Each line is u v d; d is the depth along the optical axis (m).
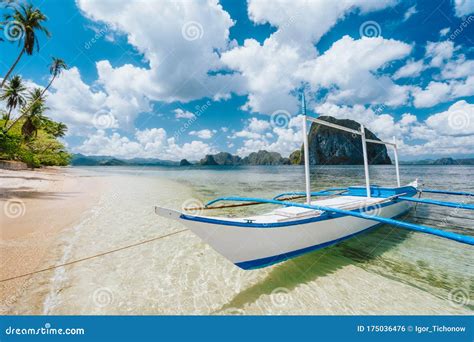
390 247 6.36
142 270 4.94
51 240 6.34
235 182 27.80
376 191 8.44
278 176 40.88
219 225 4.13
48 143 46.09
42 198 12.74
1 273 4.52
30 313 3.55
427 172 47.12
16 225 7.50
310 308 3.84
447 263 5.48
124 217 9.17
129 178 34.62
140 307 3.75
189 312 3.69
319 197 15.86
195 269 5.01
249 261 4.56
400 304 4.02
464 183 24.75
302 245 5.23
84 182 24.42
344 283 4.55
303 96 5.43
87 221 8.39
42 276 4.54
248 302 3.95
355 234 6.68
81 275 4.65
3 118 34.41
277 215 5.30
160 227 7.94
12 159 34.03
